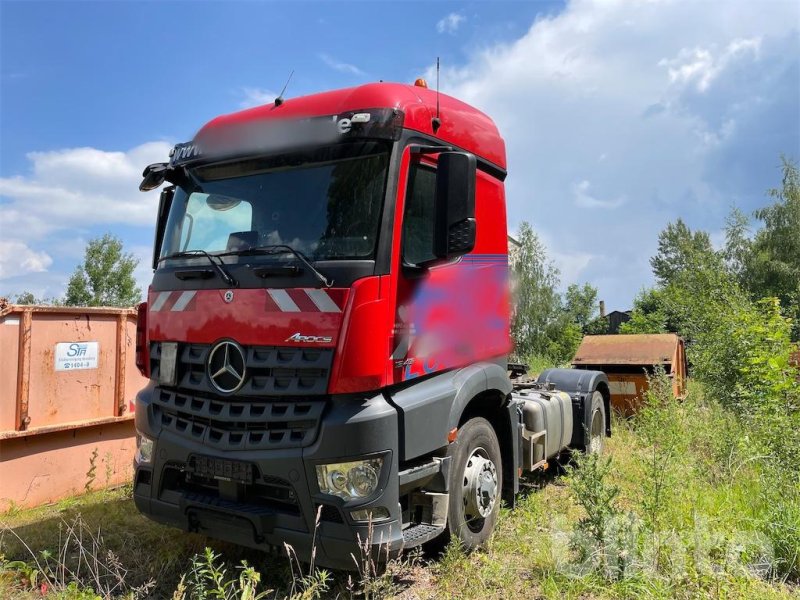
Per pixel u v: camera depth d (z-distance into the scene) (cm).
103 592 393
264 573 423
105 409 655
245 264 386
